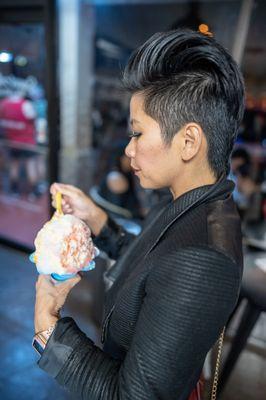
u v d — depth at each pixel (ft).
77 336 2.25
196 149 2.09
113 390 2.03
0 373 6.40
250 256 5.61
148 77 2.08
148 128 2.13
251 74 7.63
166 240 2.11
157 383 1.88
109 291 2.74
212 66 2.07
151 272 2.01
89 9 12.65
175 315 1.86
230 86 2.08
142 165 2.23
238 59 7.48
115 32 13.46
